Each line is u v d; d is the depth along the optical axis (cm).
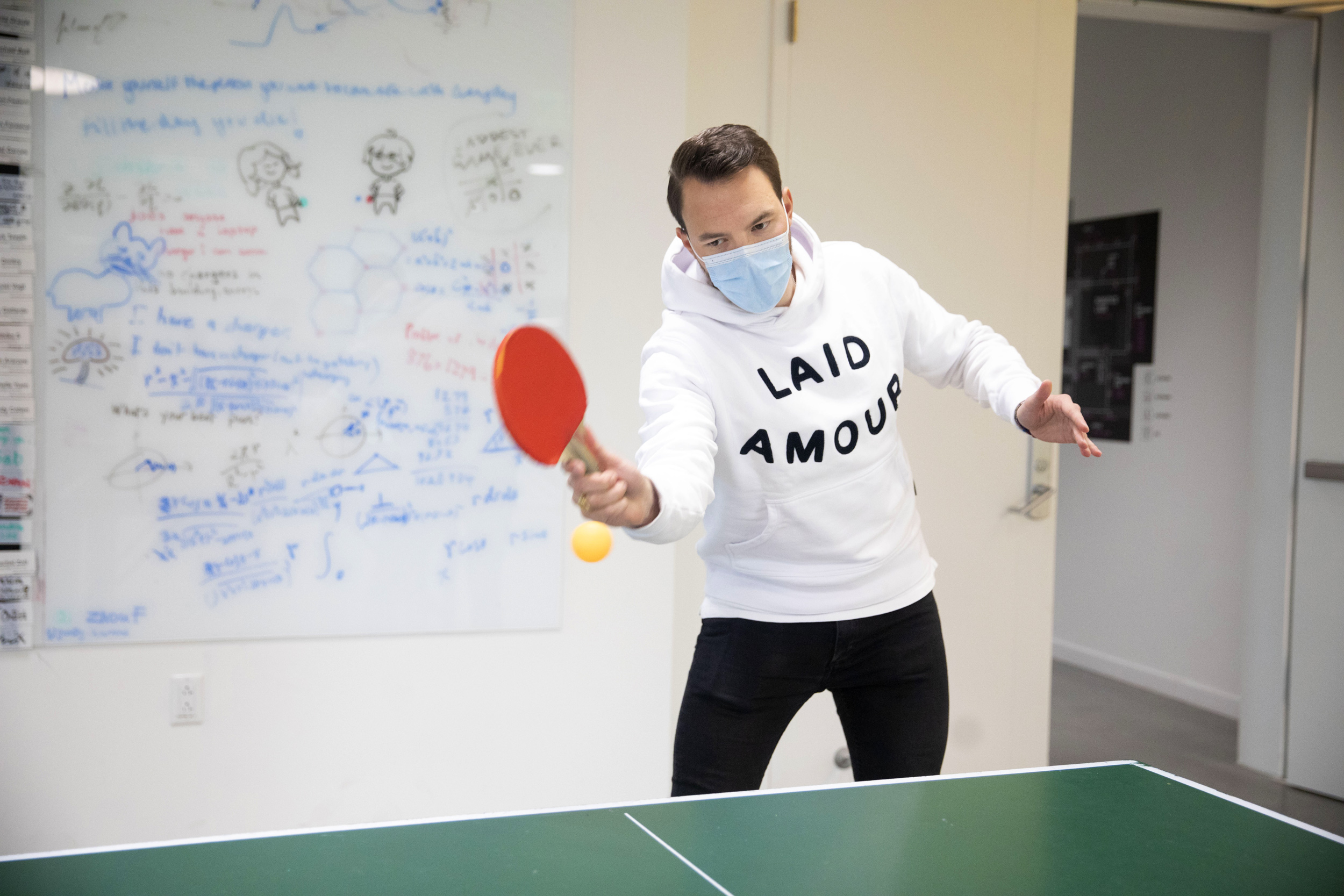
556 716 264
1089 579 481
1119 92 457
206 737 246
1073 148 488
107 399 236
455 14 247
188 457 241
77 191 232
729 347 152
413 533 253
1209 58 410
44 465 235
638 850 107
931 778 131
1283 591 341
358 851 105
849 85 280
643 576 266
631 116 259
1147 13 315
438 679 257
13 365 231
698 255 147
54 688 239
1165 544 437
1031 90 294
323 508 248
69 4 229
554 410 105
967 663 301
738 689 161
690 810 119
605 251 259
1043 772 134
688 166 141
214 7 236
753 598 161
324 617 249
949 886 100
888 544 161
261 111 239
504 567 258
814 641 159
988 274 294
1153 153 439
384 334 248
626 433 262
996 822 117
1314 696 328
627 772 268
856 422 156
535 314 256
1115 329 462
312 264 244
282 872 100
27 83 228
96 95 231
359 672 253
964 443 296
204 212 238
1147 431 445
